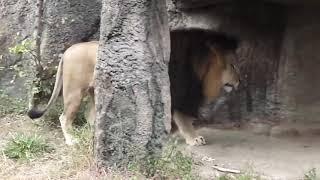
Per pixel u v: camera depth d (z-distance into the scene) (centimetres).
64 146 852
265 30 957
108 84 768
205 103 931
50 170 779
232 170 781
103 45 770
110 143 769
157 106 771
